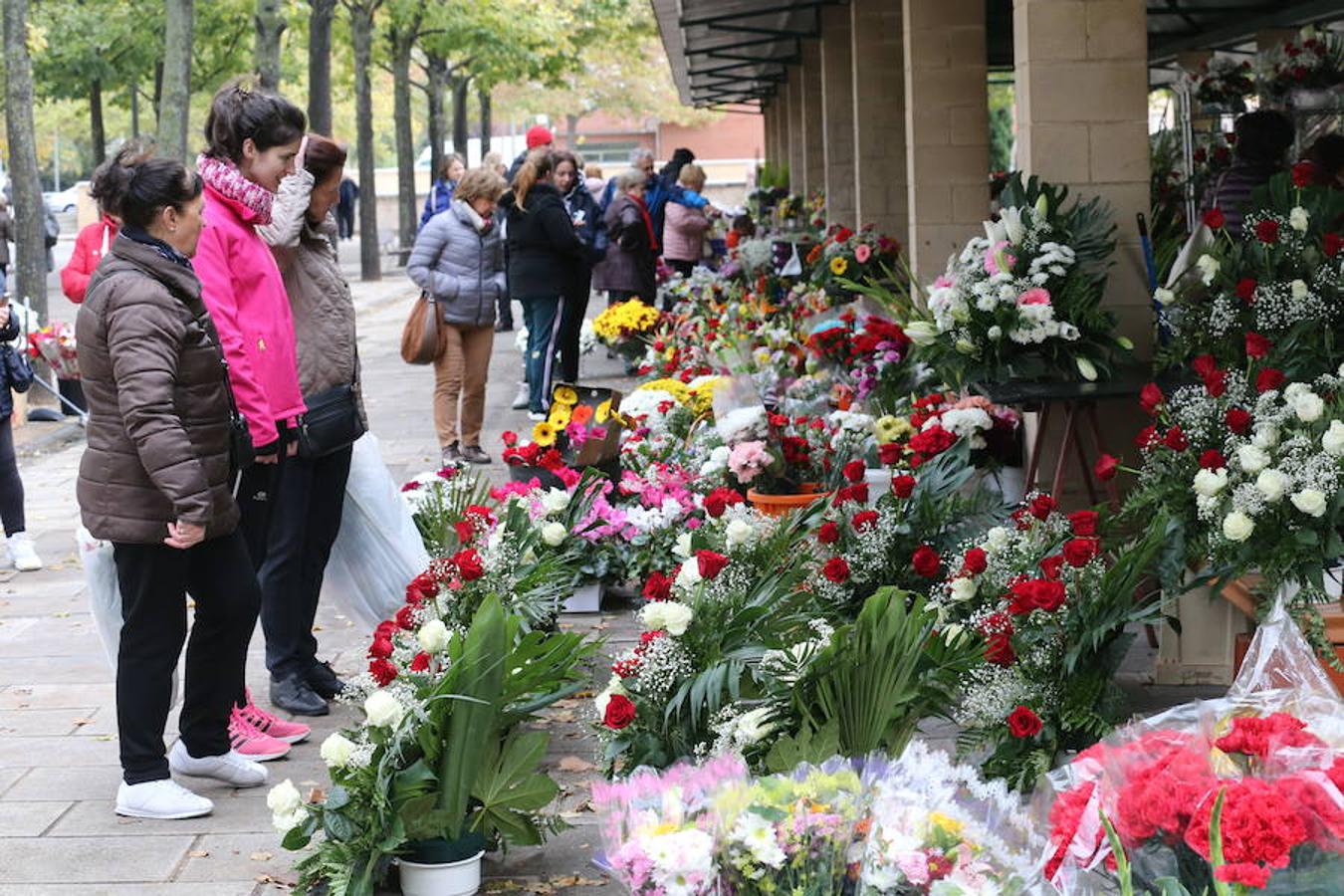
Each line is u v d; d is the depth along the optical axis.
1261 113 8.34
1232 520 4.79
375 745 4.45
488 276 11.27
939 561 5.31
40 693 6.73
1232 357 6.46
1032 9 7.27
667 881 3.06
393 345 20.59
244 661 5.52
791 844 3.08
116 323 4.92
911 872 3.03
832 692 4.53
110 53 35.09
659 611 4.79
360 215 33.34
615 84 60.75
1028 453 7.43
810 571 5.59
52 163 81.44
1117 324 7.20
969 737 4.89
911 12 10.89
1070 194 7.30
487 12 35.97
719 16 16.92
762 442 7.44
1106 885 3.02
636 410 8.89
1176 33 17.27
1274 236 6.38
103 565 5.32
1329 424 4.96
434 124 39.16
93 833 5.16
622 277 15.95
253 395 5.79
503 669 4.50
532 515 7.05
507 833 4.64
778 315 12.75
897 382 8.78
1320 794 2.74
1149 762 2.93
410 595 5.45
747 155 73.25
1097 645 4.85
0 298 8.88
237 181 5.70
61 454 13.58
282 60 39.38
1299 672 3.25
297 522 6.22
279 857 4.92
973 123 10.96
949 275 7.15
